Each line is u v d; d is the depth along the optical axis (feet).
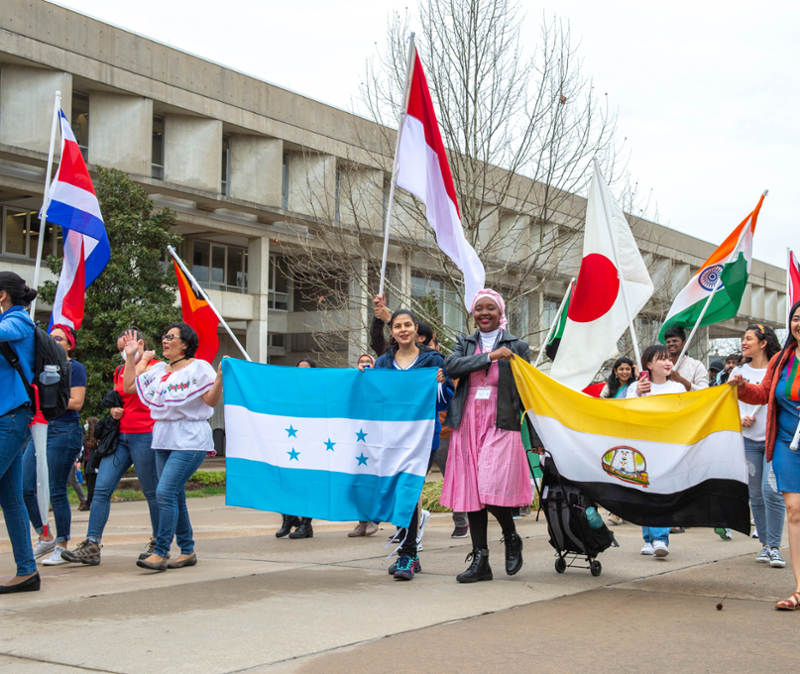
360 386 19.54
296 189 96.99
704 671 11.14
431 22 54.70
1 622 14.24
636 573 19.76
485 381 18.39
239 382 20.42
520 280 61.05
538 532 29.27
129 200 72.59
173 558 22.88
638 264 24.67
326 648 12.46
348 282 68.44
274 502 19.81
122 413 21.67
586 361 24.29
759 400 17.76
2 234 86.17
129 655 12.08
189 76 89.30
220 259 105.60
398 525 18.58
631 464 18.34
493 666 11.45
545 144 55.67
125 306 68.49
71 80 80.64
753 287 153.79
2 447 16.51
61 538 22.11
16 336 16.63
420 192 22.89
